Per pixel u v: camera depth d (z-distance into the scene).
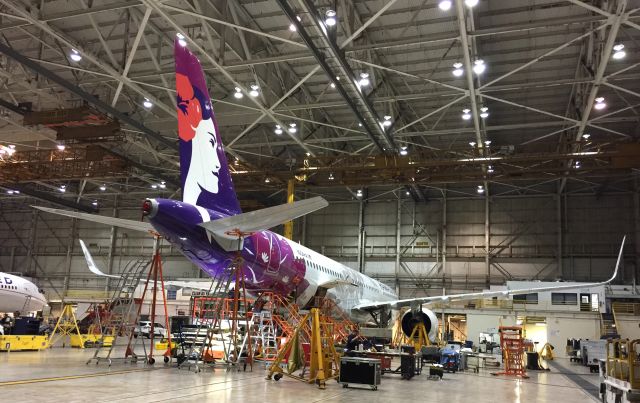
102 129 35.50
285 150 46.50
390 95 34.38
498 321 44.38
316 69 26.88
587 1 24.69
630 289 44.44
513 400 13.52
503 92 34.78
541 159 37.38
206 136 15.52
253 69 29.66
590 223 47.72
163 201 13.81
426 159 42.19
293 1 25.19
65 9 27.06
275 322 19.55
